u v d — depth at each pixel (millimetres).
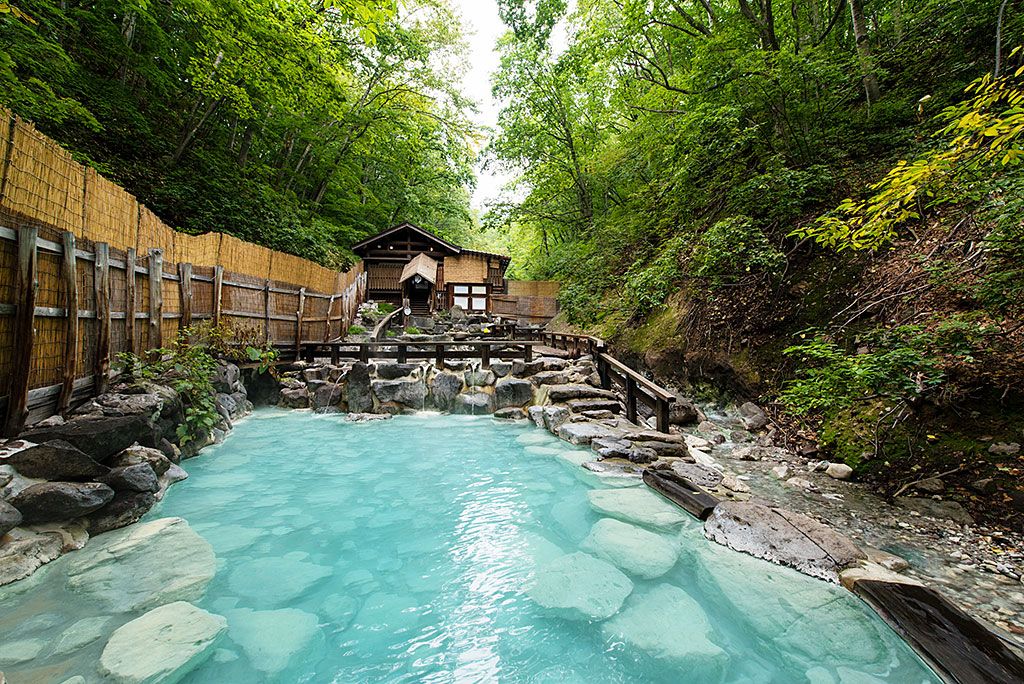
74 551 2781
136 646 1979
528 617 2479
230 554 3104
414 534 3516
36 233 3227
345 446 5844
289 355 9188
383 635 2316
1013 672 1799
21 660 1896
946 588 2543
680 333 7867
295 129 16688
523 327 16203
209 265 6965
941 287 4648
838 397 4238
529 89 18422
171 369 5102
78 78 9711
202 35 11094
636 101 14227
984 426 3633
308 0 11656
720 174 9203
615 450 5004
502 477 4785
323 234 16688
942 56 7000
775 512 3322
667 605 2527
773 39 8617
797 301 6395
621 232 13469
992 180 3639
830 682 1922
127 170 10078
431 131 22562
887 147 6820
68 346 3625
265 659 2078
